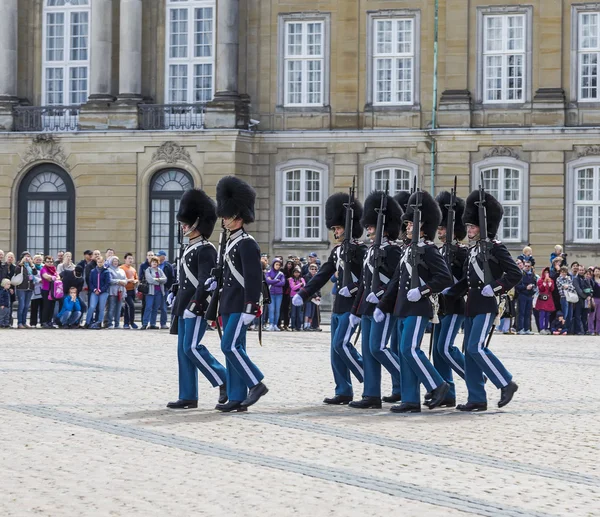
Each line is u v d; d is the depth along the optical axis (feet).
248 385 78.18
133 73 227.81
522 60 220.64
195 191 81.00
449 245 84.89
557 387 94.32
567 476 56.49
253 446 63.41
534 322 199.31
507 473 56.95
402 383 80.18
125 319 175.01
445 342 83.05
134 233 226.58
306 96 228.63
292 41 228.84
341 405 82.99
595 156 217.77
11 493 50.70
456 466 58.49
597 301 178.19
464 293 82.69
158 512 47.44
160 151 225.15
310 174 227.81
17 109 232.94
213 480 53.93
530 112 220.02
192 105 225.97
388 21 226.38
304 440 65.72
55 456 59.62
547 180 219.00
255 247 78.07
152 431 68.13
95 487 52.16
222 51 224.33
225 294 78.23
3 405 78.13
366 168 225.56
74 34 235.40
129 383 92.53
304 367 108.37
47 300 169.99
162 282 173.27
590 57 219.82
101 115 227.40
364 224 84.58
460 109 221.05
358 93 226.79
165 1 231.09
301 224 228.02
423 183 223.51
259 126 229.25
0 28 232.53
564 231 219.00
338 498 50.52
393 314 81.15
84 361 111.34
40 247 231.71
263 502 49.47
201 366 78.79
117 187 226.79
